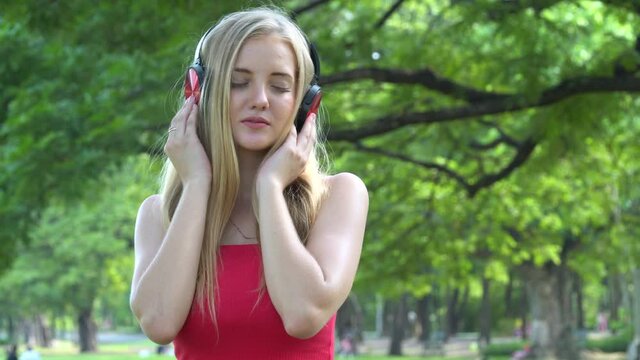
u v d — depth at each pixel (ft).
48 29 30.66
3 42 36.42
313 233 7.60
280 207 7.30
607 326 207.72
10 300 161.79
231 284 7.29
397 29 40.40
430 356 149.38
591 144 41.96
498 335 219.82
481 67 37.22
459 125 46.21
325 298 7.11
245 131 7.53
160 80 33.76
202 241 7.43
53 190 35.55
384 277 58.39
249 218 7.57
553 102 33.50
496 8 33.40
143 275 7.33
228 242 7.50
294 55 7.63
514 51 35.94
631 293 147.23
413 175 53.31
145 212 8.09
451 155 51.01
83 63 36.29
